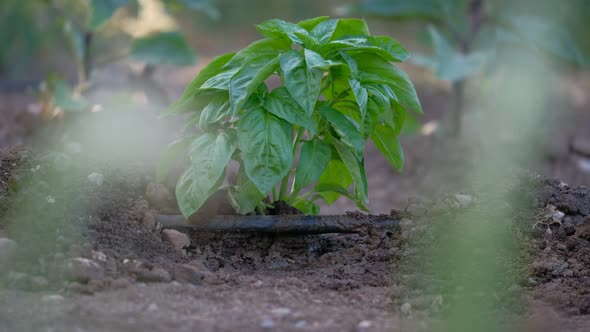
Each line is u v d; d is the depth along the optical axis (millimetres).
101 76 7621
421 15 8062
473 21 7934
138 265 3357
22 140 6789
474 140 7711
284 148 3584
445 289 3426
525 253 3820
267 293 3285
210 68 3812
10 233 3426
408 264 3721
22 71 11547
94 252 3373
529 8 11047
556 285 3531
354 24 3869
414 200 4164
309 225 3963
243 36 14766
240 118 3607
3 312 2838
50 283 3164
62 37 11820
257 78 3535
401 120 4004
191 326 2801
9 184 3750
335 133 3934
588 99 10672
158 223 3881
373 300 3287
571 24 11633
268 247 3992
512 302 3328
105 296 3064
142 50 7141
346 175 4234
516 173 4426
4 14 11555
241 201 3822
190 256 3779
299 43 3691
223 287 3322
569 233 4004
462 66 7035
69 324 2750
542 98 9438
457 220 3906
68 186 3820
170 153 3928
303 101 3508
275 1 14773
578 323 3115
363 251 3887
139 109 6277
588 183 7141
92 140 5367
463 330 2979
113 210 3832
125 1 7035
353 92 3561
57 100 6492
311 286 3436
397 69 3826
